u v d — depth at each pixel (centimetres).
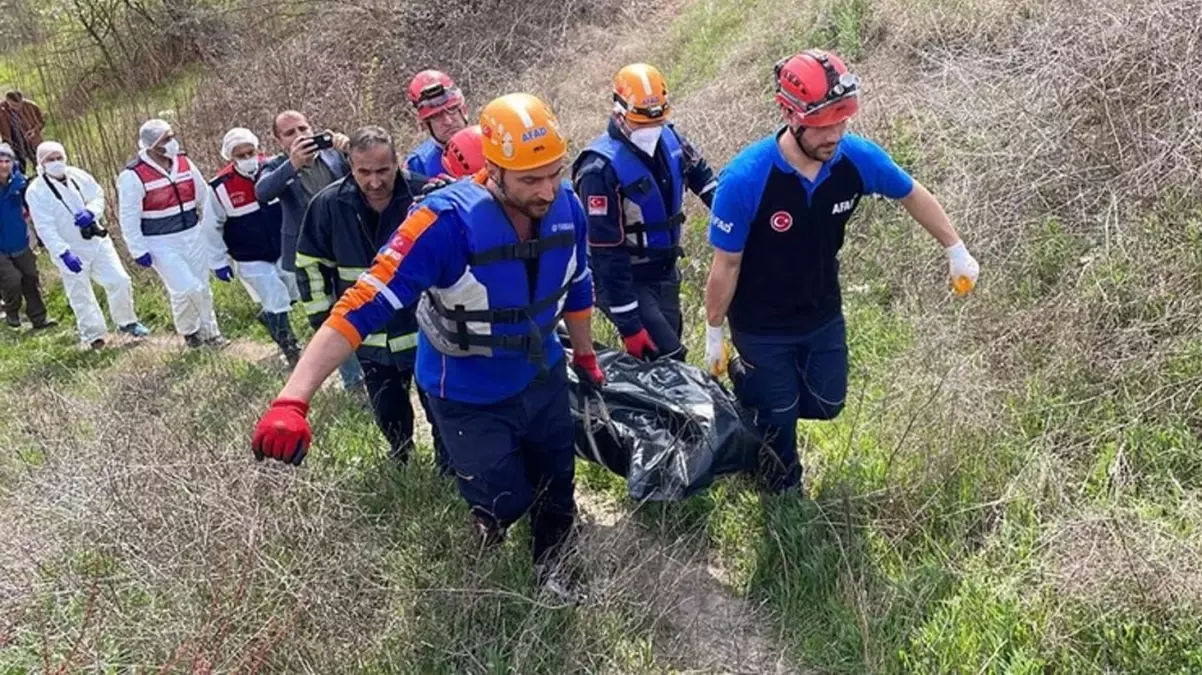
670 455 356
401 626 332
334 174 486
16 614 343
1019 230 491
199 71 1470
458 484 343
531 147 282
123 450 428
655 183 406
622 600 337
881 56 732
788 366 364
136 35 1545
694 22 1018
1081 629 296
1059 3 609
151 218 695
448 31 1226
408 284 286
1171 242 432
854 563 343
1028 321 436
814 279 350
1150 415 372
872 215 568
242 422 477
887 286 528
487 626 334
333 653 316
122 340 785
